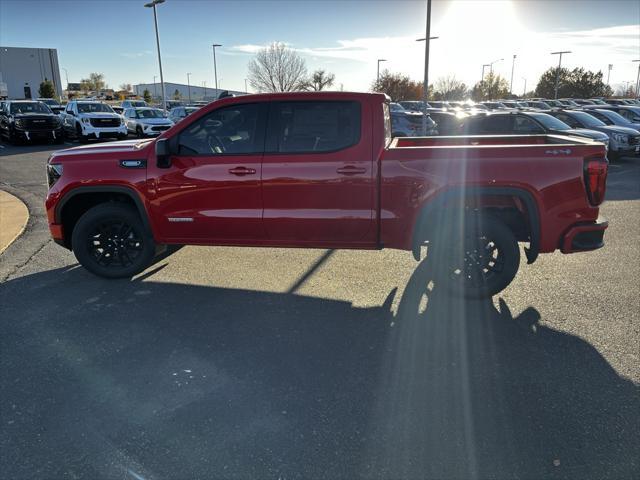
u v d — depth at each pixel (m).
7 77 79.00
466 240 4.58
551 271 5.62
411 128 18.69
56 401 3.20
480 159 4.38
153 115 26.03
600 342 3.96
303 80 54.34
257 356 3.77
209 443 2.81
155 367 3.62
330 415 3.05
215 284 5.27
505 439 2.83
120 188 5.03
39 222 7.95
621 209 8.89
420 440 2.83
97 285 5.23
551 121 13.02
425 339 4.04
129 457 2.70
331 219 4.71
